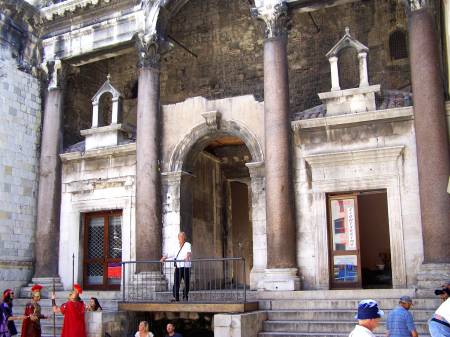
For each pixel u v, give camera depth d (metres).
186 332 15.48
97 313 14.18
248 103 19.16
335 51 18.11
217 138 20.08
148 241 18.78
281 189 16.97
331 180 17.17
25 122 21.44
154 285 18.19
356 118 17.14
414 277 15.84
